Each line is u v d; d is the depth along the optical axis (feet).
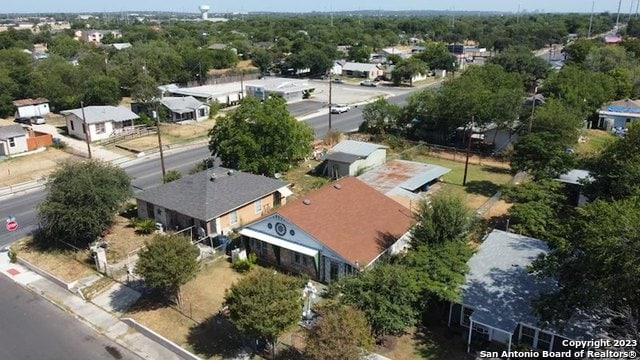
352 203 111.24
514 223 121.08
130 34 610.24
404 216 112.88
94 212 111.65
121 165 184.34
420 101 214.69
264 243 108.37
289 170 176.04
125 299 97.09
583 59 357.41
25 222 134.00
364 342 68.28
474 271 88.99
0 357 81.15
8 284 104.53
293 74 434.30
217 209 118.11
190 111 257.75
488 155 196.65
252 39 633.61
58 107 279.49
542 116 161.58
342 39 615.98
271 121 149.07
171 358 80.38
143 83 258.16
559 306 69.00
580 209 73.20
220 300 95.25
